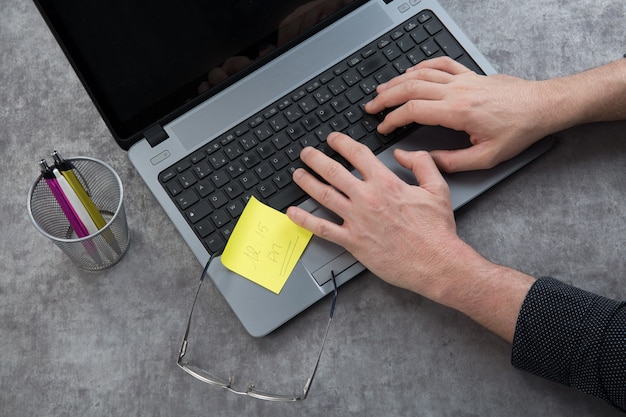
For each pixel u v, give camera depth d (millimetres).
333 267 962
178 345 961
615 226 1004
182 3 925
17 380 949
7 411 937
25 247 1008
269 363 950
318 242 969
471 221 1009
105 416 934
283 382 942
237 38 997
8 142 1060
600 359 847
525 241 999
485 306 906
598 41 1115
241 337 961
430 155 990
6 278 993
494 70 1052
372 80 1046
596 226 1005
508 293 898
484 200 1019
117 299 982
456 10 1137
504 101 981
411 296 975
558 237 1000
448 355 949
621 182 1023
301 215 951
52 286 989
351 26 1067
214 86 1021
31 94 1083
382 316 965
